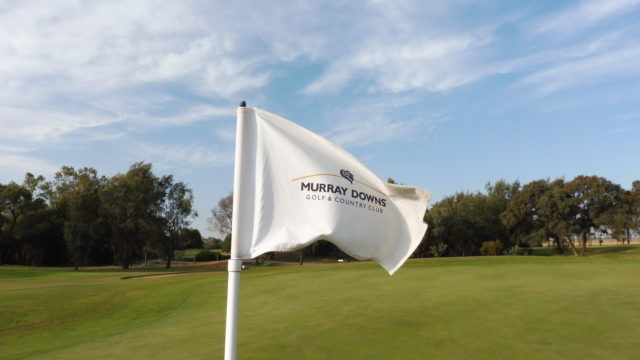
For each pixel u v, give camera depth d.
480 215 55.03
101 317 13.22
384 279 16.23
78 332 10.95
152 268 53.06
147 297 16.52
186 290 17.39
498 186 65.50
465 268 18.42
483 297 11.21
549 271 16.47
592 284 12.87
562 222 50.03
